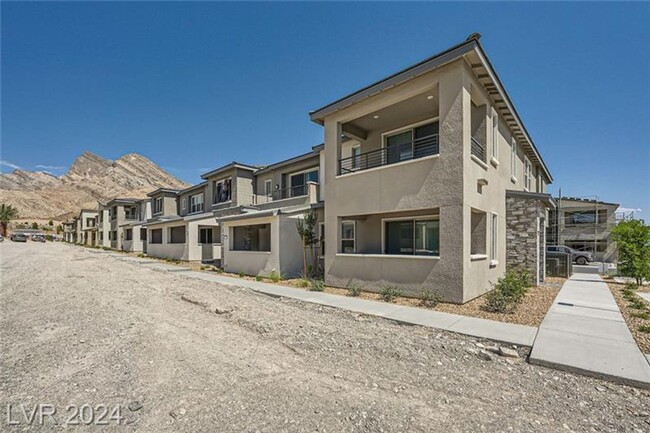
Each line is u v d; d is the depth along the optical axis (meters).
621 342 5.13
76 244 51.91
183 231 26.16
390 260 9.50
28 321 6.52
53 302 8.34
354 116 10.85
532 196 11.57
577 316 6.86
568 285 11.68
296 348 5.00
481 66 8.68
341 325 6.38
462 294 8.03
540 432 2.82
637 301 8.22
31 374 4.02
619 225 12.80
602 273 16.39
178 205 32.38
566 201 30.88
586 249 29.53
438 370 4.21
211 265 20.00
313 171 19.09
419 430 2.83
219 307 7.70
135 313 7.25
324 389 3.63
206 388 3.65
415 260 8.95
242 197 22.58
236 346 5.11
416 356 4.70
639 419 3.08
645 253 11.18
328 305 8.05
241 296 9.62
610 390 3.71
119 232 38.19
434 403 3.33
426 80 9.00
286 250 13.94
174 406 3.25
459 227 8.16
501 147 11.71
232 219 16.22
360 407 3.23
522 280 8.84
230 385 3.73
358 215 11.54
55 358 4.55
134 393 3.53
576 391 3.66
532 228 11.59
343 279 10.73
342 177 10.93
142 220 37.50
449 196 8.37
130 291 10.12
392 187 9.58
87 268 16.89
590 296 9.30
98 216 46.22
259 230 18.38
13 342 5.24
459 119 8.28
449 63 8.51
